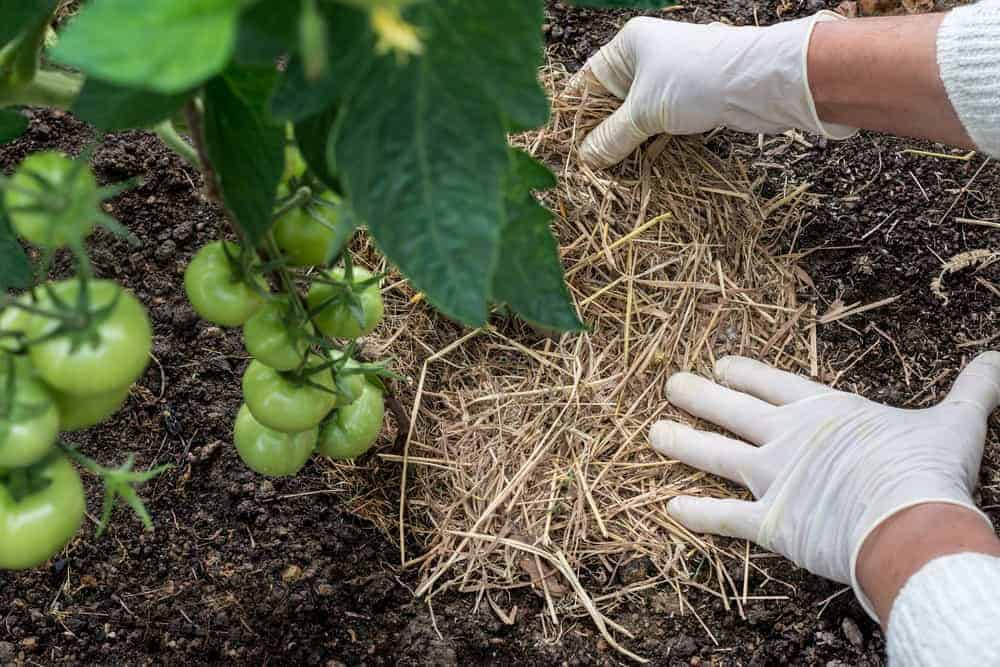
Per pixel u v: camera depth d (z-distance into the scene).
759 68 1.93
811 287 2.22
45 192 0.71
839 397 1.98
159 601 1.81
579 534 1.97
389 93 0.60
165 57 0.47
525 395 2.08
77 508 0.94
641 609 1.93
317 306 1.12
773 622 1.91
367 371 1.18
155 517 1.88
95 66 0.47
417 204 0.62
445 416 2.06
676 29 2.08
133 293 2.03
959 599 1.49
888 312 2.20
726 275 2.22
